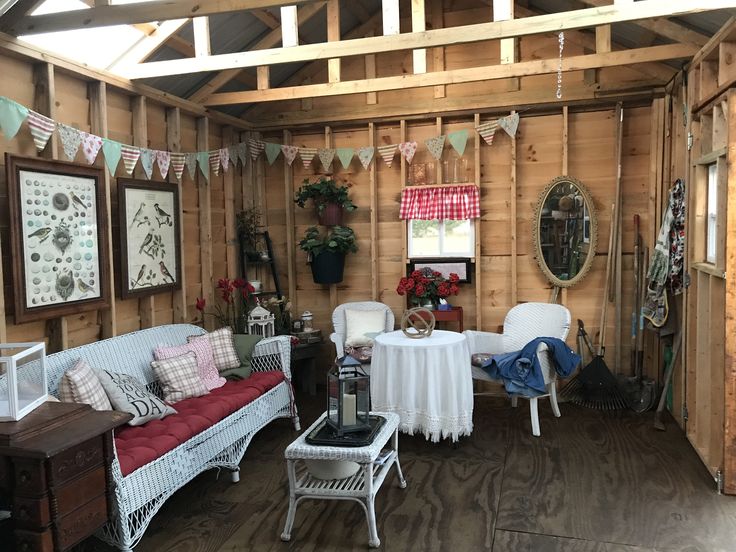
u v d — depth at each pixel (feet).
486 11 15.74
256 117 17.29
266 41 14.96
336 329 15.99
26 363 7.32
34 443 6.45
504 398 16.07
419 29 10.41
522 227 16.01
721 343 10.44
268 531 9.02
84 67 11.07
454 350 11.74
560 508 9.52
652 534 8.64
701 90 11.41
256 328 15.42
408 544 8.52
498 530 8.86
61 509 6.54
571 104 15.21
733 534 8.59
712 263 11.02
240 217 17.07
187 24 12.60
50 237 10.23
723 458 9.93
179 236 14.15
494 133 15.93
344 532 8.93
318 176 17.47
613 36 14.57
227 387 12.10
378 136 16.94
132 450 8.52
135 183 12.55
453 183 16.06
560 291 15.80
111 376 10.00
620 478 10.61
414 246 16.71
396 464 10.29
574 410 14.65
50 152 10.38
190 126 15.06
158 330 12.45
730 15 10.82
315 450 8.39
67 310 10.57
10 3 9.19
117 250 12.31
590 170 15.47
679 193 12.75
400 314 16.98
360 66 16.80
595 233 15.24
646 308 13.88
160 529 9.12
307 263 17.52
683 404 12.66
